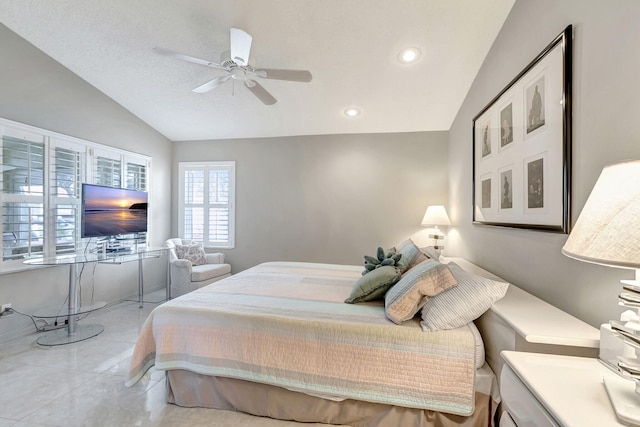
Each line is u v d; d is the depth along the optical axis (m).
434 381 1.44
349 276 2.71
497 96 2.22
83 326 3.08
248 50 2.10
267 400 1.69
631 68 1.08
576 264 1.36
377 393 1.49
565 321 1.25
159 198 4.55
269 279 2.58
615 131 1.15
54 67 3.03
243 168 4.67
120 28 2.62
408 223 4.17
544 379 0.91
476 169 2.73
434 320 1.51
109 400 1.86
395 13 2.27
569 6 1.42
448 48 2.56
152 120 4.20
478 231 2.72
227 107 3.82
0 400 1.86
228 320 1.72
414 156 4.15
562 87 1.44
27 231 2.81
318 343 1.58
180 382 1.80
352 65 2.87
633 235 0.73
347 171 4.34
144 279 4.30
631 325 0.83
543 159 1.62
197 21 2.47
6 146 2.65
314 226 4.45
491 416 1.42
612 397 0.79
